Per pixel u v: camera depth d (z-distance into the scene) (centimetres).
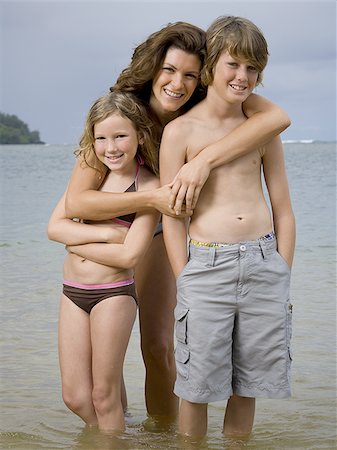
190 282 376
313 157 3175
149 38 388
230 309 375
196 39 378
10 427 412
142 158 398
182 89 381
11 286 718
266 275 375
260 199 385
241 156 379
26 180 2011
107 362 387
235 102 371
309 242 988
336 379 491
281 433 409
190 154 379
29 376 492
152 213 388
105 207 383
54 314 624
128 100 384
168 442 388
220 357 377
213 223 375
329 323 596
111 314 385
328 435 406
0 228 1102
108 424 394
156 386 435
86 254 387
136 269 424
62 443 387
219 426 423
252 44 361
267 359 381
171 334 432
